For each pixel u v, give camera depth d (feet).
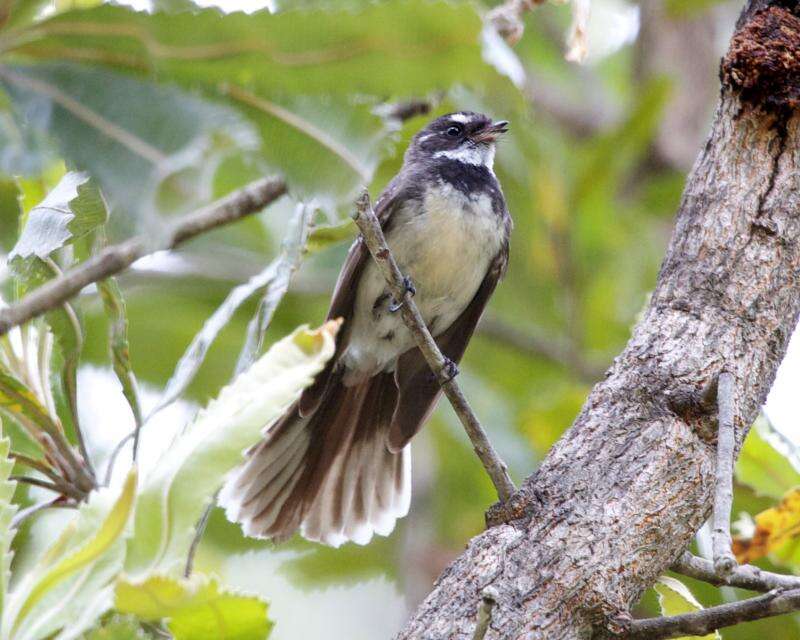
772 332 21.07
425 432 47.55
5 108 16.57
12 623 14.33
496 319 49.83
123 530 14.66
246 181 15.25
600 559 18.98
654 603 30.55
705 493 19.88
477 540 19.44
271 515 32.35
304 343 16.39
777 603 18.43
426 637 18.31
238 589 14.84
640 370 20.65
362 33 13.71
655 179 55.47
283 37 13.78
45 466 22.36
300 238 23.89
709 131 22.61
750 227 21.42
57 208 21.49
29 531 25.18
